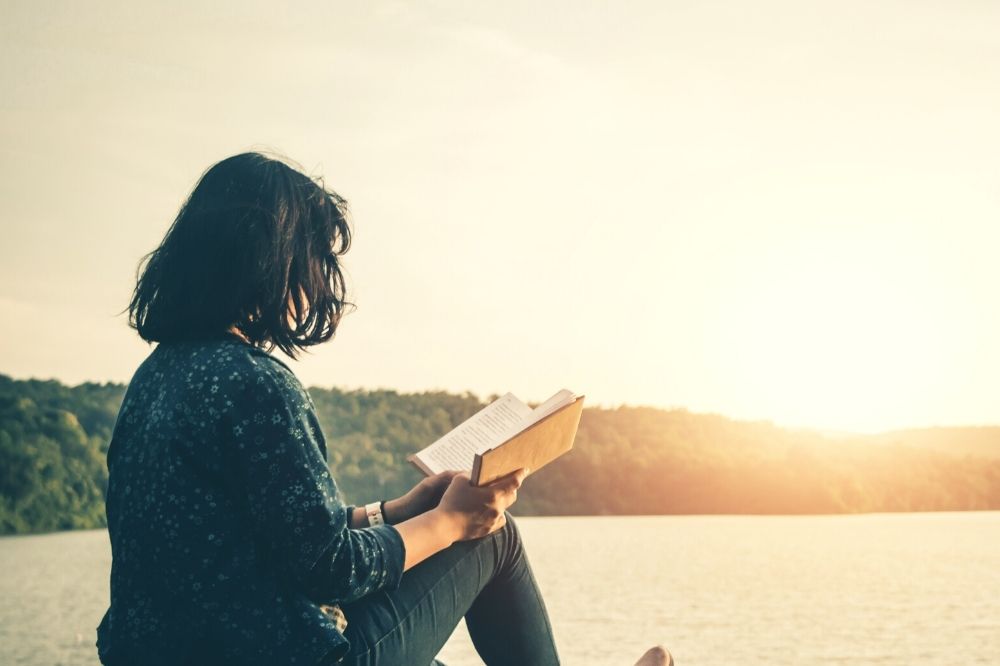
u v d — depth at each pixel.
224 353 1.13
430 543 1.24
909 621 5.44
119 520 1.12
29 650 5.37
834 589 7.62
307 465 1.11
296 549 1.09
